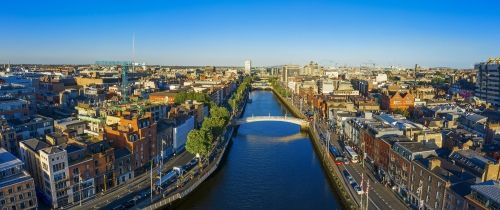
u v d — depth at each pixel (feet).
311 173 628.28
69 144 491.72
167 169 591.37
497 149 523.29
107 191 493.77
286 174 621.31
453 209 372.58
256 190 548.72
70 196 452.35
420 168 438.81
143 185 519.19
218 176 605.31
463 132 633.61
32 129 618.44
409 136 603.26
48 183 435.53
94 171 479.41
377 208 445.37
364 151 648.79
